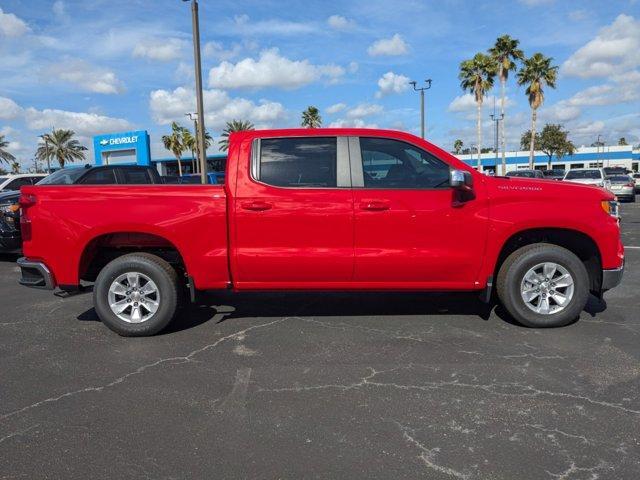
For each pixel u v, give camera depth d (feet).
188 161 202.59
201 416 11.30
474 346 15.23
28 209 16.48
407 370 13.56
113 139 120.06
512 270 16.39
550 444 9.89
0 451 10.01
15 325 18.43
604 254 16.24
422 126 99.04
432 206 15.99
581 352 14.57
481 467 9.20
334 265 16.12
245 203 16.02
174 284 16.60
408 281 16.40
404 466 9.29
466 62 143.33
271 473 9.16
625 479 8.79
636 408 11.25
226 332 17.02
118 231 16.22
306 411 11.44
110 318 16.57
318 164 16.33
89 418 11.29
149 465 9.47
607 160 252.83
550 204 16.08
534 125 156.35
